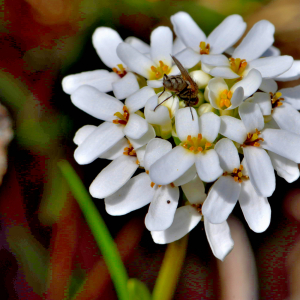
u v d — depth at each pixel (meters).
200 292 0.33
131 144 0.30
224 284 0.32
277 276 0.33
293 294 0.32
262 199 0.29
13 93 0.33
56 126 0.33
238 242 0.33
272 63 0.30
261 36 0.30
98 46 0.31
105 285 0.33
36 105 0.33
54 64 0.34
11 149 0.33
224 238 0.29
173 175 0.29
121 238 0.33
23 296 0.32
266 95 0.29
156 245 0.33
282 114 0.30
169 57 0.30
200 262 0.33
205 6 0.34
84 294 0.32
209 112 0.29
